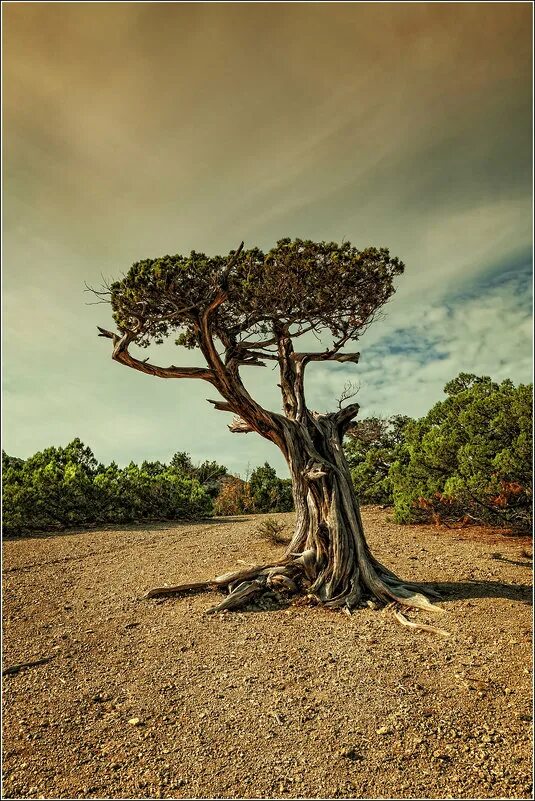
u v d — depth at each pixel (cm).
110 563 1230
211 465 3538
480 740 492
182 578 1069
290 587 947
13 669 654
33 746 488
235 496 2838
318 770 453
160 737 507
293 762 465
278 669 657
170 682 625
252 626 812
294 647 727
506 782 431
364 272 937
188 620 838
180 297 927
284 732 514
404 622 806
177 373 981
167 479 2266
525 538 1398
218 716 546
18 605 913
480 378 1734
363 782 436
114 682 626
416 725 521
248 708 562
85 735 509
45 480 1734
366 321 1041
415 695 582
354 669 651
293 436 1031
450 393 1820
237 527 1791
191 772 452
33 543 1456
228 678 634
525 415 1324
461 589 949
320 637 763
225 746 491
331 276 933
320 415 1103
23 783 434
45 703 571
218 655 702
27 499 1659
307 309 997
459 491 1418
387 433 2467
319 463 1002
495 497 1358
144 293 905
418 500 1678
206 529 1788
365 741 495
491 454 1394
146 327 1018
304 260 900
